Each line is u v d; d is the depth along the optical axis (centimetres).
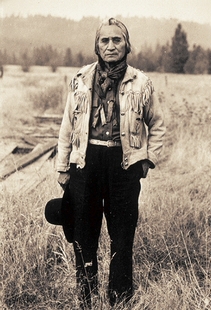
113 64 333
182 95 1245
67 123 355
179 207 527
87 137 336
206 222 487
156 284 380
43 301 370
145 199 534
